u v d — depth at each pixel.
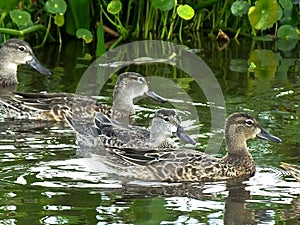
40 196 12.94
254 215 12.41
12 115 17.27
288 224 12.10
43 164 14.24
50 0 20.94
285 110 17.14
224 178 14.09
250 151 15.09
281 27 22.75
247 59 21.14
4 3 20.56
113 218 12.20
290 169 13.54
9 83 19.28
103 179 13.72
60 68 20.30
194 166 14.05
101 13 21.55
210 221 12.17
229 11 23.30
